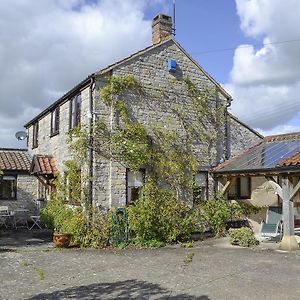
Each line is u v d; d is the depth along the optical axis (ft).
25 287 26.63
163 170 52.16
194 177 54.60
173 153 53.47
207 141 57.16
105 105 49.47
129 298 24.06
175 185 53.01
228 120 60.13
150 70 53.21
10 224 66.03
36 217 63.00
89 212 46.85
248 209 56.34
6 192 69.21
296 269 32.09
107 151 48.98
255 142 61.00
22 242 48.11
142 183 50.85
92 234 45.24
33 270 31.94
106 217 46.24
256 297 24.13
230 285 27.04
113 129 49.49
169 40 55.36
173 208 49.14
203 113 57.26
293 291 25.40
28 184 70.85
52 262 35.27
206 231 53.11
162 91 53.88
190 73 56.95
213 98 58.90
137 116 51.47
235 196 58.29
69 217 48.21
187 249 43.14
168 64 54.70
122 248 43.70
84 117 50.16
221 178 56.08
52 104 61.46
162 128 53.16
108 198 48.55
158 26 56.80
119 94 50.34
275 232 47.21
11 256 38.17
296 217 58.75
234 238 46.01
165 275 30.14
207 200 55.01
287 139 55.01
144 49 52.85
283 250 41.86
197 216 52.47
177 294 24.90
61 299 23.79
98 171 48.26
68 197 52.70
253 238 45.70
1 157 72.79
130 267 33.19
